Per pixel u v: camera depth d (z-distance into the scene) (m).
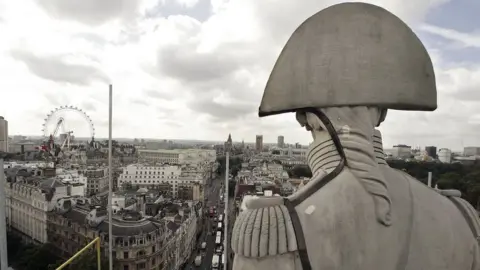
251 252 4.70
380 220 4.93
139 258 51.69
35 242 73.69
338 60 5.04
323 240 4.76
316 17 5.25
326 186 5.03
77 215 62.94
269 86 5.51
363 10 5.17
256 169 139.00
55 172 103.19
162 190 127.19
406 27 5.36
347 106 5.12
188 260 73.44
